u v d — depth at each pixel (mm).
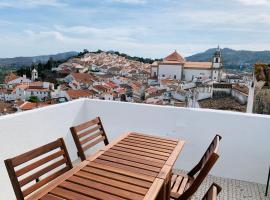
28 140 3080
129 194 1563
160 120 3873
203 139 3674
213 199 1371
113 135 4215
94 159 2080
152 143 2527
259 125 3373
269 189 3311
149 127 3961
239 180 3576
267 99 4902
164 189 1812
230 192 3221
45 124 3385
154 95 26750
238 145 3518
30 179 1797
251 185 3432
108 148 2346
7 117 2779
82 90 33875
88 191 1591
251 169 3504
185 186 2412
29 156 1813
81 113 4273
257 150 3436
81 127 2592
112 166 1951
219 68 50906
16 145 2893
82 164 1975
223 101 11742
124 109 4078
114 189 1618
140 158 2127
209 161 1825
